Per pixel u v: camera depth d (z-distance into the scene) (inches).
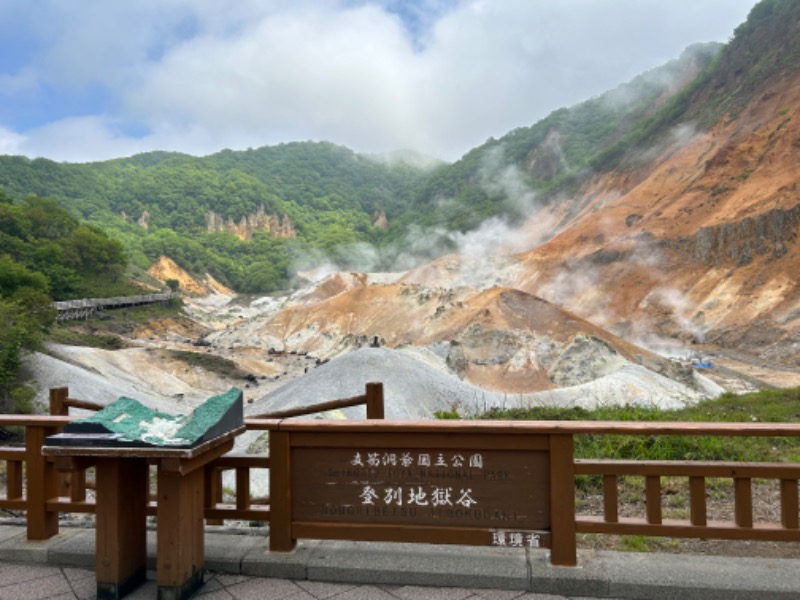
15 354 905.5
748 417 479.5
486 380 1670.8
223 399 162.2
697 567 155.6
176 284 4739.2
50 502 185.2
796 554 175.9
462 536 156.9
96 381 1023.6
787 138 2952.8
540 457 156.6
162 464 138.7
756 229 2581.2
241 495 177.0
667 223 3159.5
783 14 4143.7
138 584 157.6
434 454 159.5
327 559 163.0
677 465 155.9
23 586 159.3
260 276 6397.6
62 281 2989.7
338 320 3120.1
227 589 154.9
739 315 2299.5
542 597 148.6
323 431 163.9
